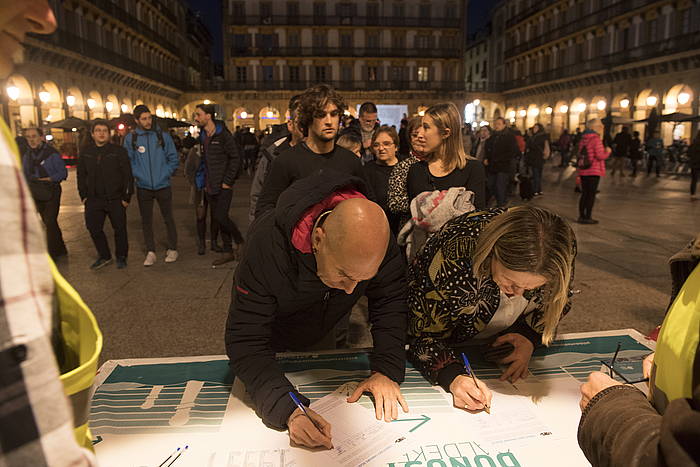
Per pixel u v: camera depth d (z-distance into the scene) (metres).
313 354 2.04
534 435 1.54
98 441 1.50
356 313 4.21
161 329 3.91
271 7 45.22
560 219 1.45
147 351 3.53
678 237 7.09
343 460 1.44
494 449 1.48
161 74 41.06
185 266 5.71
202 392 1.77
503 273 1.48
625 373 1.87
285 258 1.55
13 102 22.22
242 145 19.47
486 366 1.95
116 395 1.75
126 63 34.03
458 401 1.69
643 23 30.55
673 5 28.06
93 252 6.38
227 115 46.59
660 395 0.92
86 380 0.77
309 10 45.38
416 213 2.74
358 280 1.38
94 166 5.42
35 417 0.55
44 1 0.69
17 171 0.59
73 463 0.58
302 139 3.51
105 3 31.08
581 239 6.98
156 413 1.64
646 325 3.94
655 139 17.20
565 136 21.95
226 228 5.77
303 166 3.08
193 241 7.05
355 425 1.59
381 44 46.22
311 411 1.56
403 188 3.30
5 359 0.53
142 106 5.64
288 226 1.47
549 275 1.42
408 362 2.00
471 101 47.91
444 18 46.19
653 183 14.96
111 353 3.50
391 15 45.84
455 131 3.03
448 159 3.07
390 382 1.73
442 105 3.04
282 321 1.94
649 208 9.87
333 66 46.28
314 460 1.44
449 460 1.44
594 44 35.34
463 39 46.56
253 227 1.69
